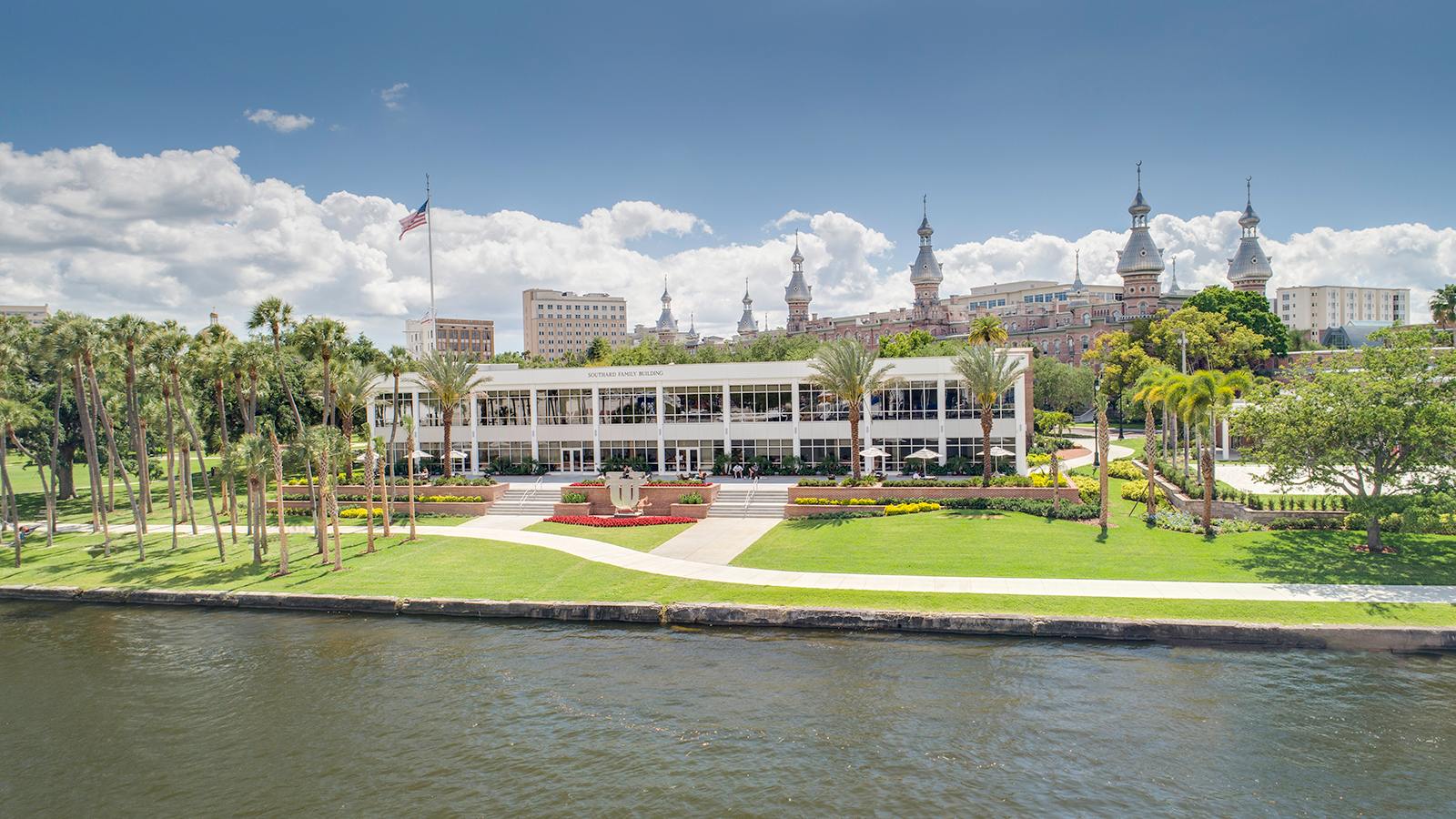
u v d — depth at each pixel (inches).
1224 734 911.0
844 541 1776.6
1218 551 1566.2
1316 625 1159.6
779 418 2699.3
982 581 1427.2
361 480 2554.1
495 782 859.4
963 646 1201.4
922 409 2593.5
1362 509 1491.1
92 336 2116.1
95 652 1317.7
